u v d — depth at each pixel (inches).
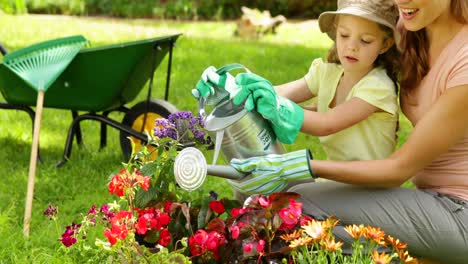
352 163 104.3
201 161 99.5
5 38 354.3
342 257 101.1
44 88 161.0
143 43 169.9
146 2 499.8
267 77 279.9
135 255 104.3
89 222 115.4
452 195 108.0
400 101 114.3
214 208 107.3
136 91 185.0
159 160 110.2
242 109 104.3
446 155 108.3
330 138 114.6
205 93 104.6
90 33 389.4
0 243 132.2
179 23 463.2
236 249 103.8
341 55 110.0
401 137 212.5
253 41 386.9
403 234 106.0
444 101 103.5
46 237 135.8
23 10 470.3
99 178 171.3
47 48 175.5
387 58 112.2
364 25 106.4
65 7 480.7
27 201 144.1
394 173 103.8
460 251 105.7
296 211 100.0
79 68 171.9
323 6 487.5
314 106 126.2
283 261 98.0
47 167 178.5
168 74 181.0
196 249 105.3
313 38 406.6
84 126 215.6
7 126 213.0
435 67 107.0
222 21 484.1
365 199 107.0
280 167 102.9
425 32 108.1
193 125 113.7
